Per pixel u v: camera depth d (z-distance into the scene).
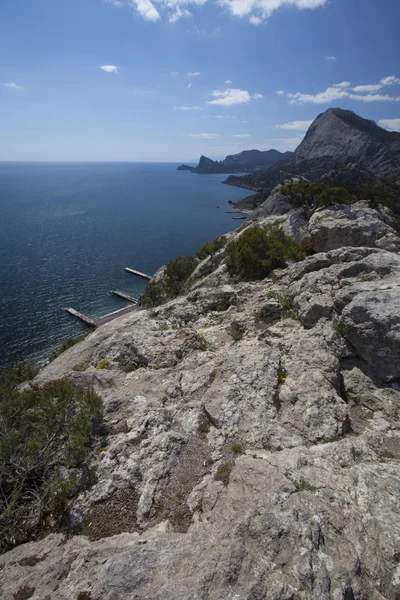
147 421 8.05
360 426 7.77
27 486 6.84
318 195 25.42
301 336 10.39
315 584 4.02
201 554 4.60
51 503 6.34
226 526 5.05
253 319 12.84
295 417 7.82
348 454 6.50
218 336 12.62
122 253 89.56
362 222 18.75
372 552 4.54
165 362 11.04
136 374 10.75
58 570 4.94
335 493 5.43
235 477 6.16
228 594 3.91
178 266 31.66
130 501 6.34
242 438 7.43
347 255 14.33
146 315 16.31
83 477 6.78
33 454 6.69
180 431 7.89
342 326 9.88
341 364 9.58
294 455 6.42
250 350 10.20
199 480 6.70
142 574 4.43
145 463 6.99
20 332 49.59
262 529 4.70
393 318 8.87
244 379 8.94
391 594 4.16
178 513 6.02
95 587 4.41
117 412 8.58
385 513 5.06
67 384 8.67
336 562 4.35
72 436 7.41
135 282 70.31
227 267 19.97
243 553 4.36
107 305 59.34
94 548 5.17
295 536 4.58
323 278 12.62
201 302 15.56
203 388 9.44
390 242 16.89
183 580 4.18
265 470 6.02
